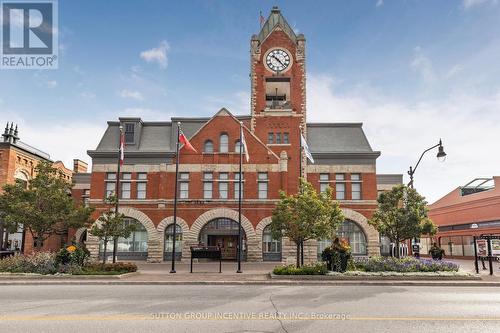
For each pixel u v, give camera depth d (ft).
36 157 134.21
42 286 56.75
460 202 160.25
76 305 38.86
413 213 81.25
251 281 60.03
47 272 65.62
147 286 57.00
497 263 114.93
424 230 86.33
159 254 106.63
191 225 107.76
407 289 53.78
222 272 75.77
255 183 110.01
